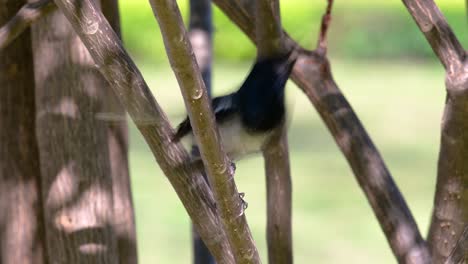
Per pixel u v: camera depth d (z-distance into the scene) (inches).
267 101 246.8
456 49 228.5
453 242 234.8
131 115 199.5
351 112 249.6
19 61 286.4
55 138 265.0
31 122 290.8
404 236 238.4
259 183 892.0
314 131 1137.4
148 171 920.9
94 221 264.8
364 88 1409.9
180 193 207.8
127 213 297.0
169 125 206.1
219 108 247.1
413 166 957.8
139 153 1003.3
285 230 258.7
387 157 1002.1
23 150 291.1
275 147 252.1
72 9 191.9
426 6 229.1
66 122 263.9
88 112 265.1
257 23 245.4
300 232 737.0
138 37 1568.7
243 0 261.1
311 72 252.4
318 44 255.1
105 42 193.5
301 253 678.5
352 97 1342.3
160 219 769.6
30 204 293.1
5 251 295.1
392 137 1100.5
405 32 1657.2
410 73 1540.4
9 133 290.4
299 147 1053.8
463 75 224.7
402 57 1664.6
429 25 228.7
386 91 1386.6
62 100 264.1
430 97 1338.6
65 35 262.7
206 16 350.3
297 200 834.2
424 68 1593.3
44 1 236.5
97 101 266.5
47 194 267.7
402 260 237.6
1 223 295.9
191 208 208.1
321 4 1551.4
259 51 250.4
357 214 788.6
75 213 263.9
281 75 248.7
